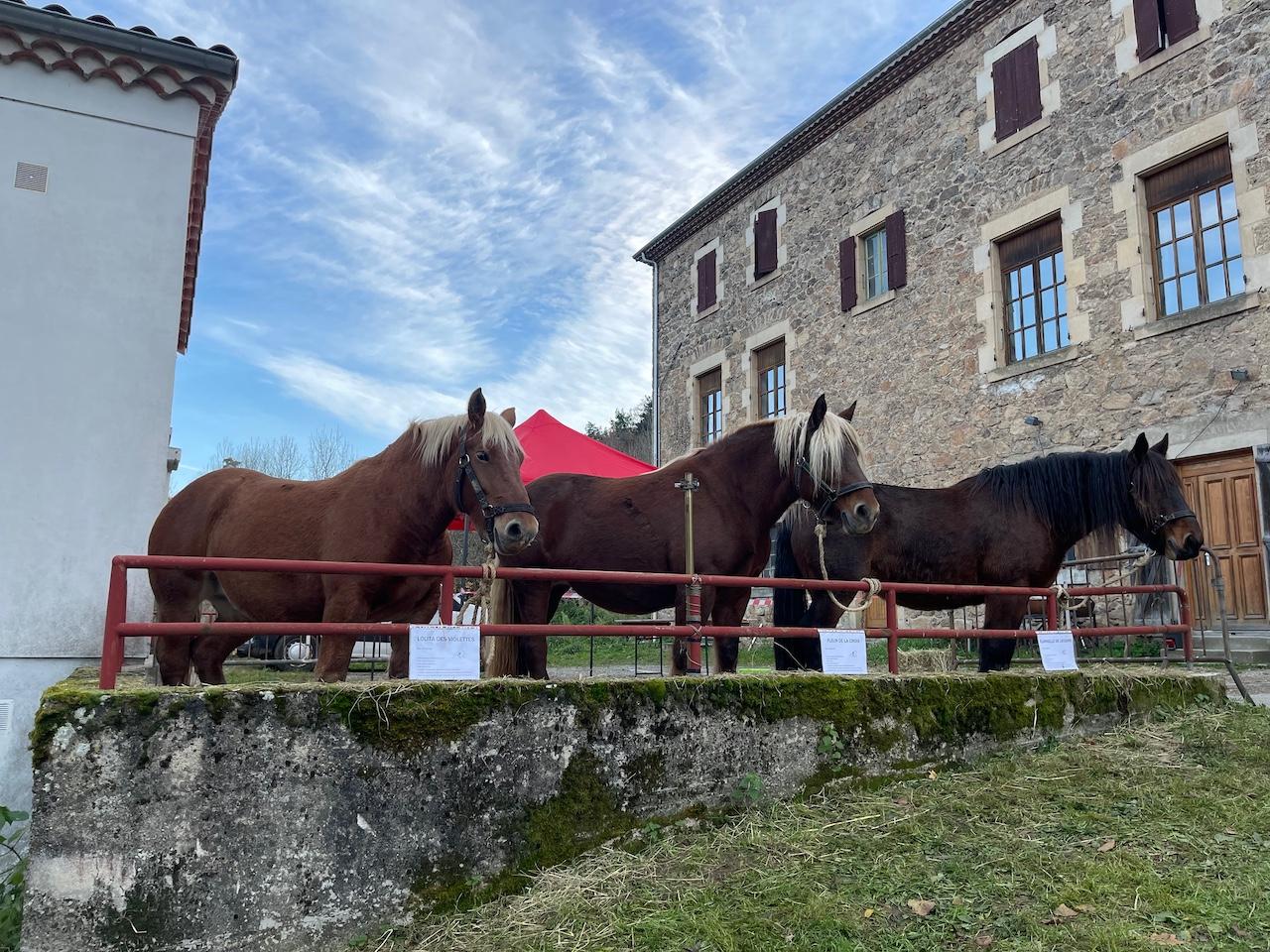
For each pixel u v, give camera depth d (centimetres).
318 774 301
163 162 590
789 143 1482
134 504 552
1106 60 1016
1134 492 515
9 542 519
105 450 548
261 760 294
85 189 564
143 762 279
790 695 392
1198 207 927
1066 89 1060
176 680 448
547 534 491
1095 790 384
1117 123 997
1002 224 1127
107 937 269
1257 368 842
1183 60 937
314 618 423
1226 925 268
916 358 1238
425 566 340
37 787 267
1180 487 520
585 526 485
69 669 528
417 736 316
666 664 1044
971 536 527
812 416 457
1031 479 532
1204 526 892
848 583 436
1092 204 1016
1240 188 870
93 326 555
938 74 1245
